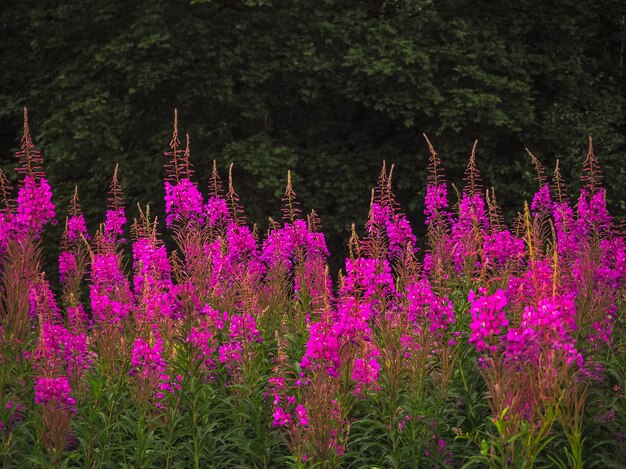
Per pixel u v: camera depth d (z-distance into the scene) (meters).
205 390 6.66
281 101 21.03
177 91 20.38
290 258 9.08
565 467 5.35
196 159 20.55
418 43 20.47
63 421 5.92
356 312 5.97
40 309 6.86
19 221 6.67
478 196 8.03
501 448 5.14
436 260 7.67
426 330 6.28
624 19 23.69
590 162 7.17
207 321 6.86
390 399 6.16
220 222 8.38
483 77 19.70
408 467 6.20
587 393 5.85
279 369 6.52
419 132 20.53
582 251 6.91
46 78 21.95
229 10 20.27
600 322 6.34
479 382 6.38
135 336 7.10
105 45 20.38
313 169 19.95
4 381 6.08
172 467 6.39
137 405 6.55
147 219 7.65
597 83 23.53
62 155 19.67
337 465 5.84
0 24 22.55
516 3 21.48
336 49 20.31
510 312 6.54
